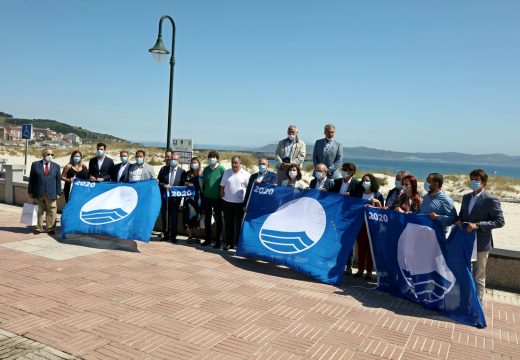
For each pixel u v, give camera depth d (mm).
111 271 7574
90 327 5254
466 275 6297
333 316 6031
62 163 35969
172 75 11883
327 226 8211
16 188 14766
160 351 4715
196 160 10383
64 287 6637
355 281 7988
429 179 7102
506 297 7348
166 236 10391
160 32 11797
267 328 5477
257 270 8164
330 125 9484
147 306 6008
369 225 7711
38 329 5141
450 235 6703
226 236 9742
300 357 4738
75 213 9945
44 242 9500
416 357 4914
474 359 4949
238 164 9641
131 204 9680
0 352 4543
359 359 4773
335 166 9453
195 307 6062
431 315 6348
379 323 5883
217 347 4879
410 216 7191
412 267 6996
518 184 37875
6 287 6523
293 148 9898
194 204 10164
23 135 20031
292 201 8914
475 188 6551
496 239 12430
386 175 36656
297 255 8156
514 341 5539
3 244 9188
